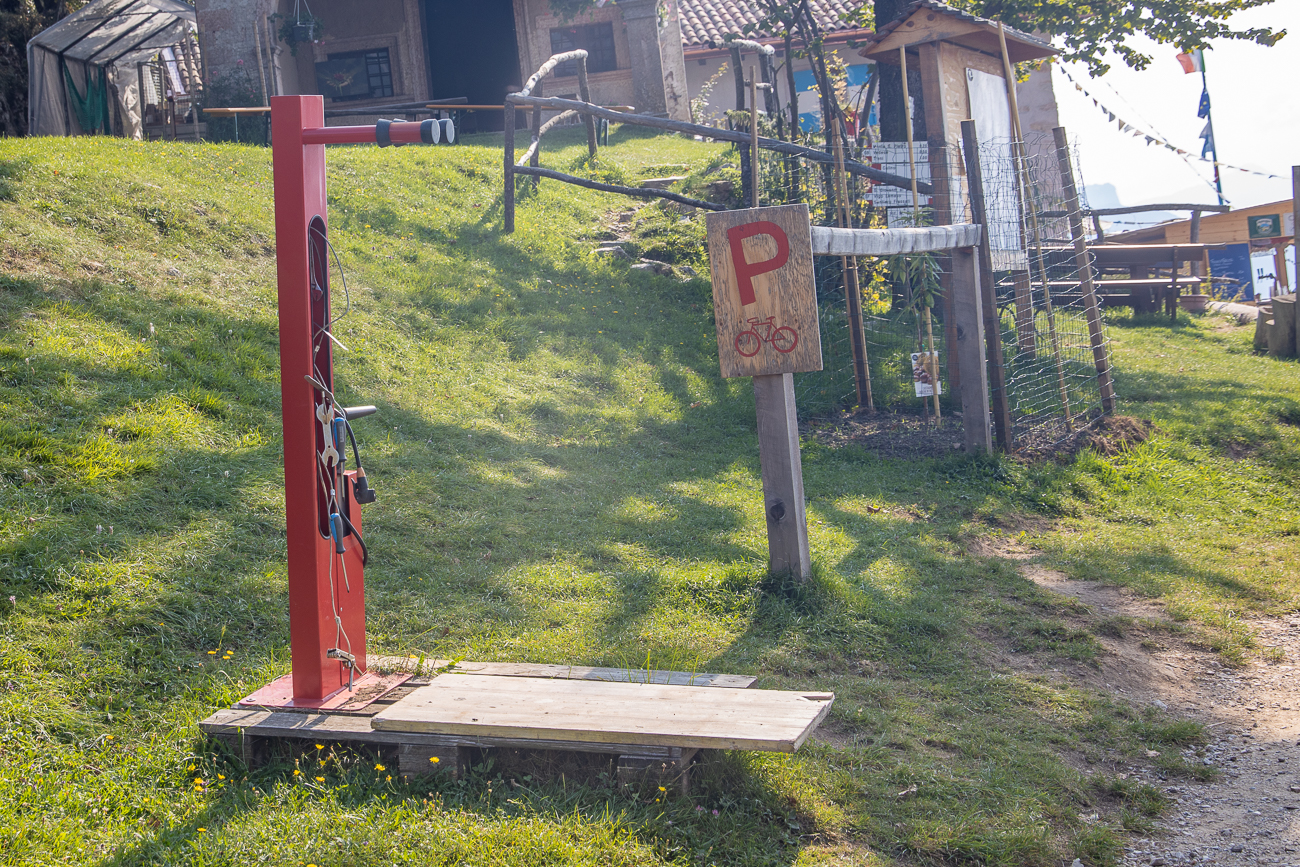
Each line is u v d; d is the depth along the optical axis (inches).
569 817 128.7
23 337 259.4
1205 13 594.6
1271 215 802.2
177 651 168.6
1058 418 390.3
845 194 411.5
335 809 128.6
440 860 117.8
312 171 144.6
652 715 137.8
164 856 116.1
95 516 197.9
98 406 240.2
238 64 706.8
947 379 431.2
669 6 818.2
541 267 467.5
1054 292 550.6
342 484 154.1
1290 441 372.5
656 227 549.0
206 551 198.8
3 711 141.8
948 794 146.9
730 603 213.8
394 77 885.8
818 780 146.8
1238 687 198.4
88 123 699.4
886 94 556.4
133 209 368.2
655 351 421.4
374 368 326.0
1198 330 591.2
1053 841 138.9
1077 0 594.6
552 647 185.6
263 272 368.2
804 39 593.9
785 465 217.8
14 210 333.1
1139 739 173.2
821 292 475.2
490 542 234.5
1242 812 149.3
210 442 245.4
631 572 225.3
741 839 129.9
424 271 419.2
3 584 170.2
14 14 727.7
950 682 190.1
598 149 691.4
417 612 197.0
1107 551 273.0
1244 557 272.7
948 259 400.2
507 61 979.3
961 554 266.4
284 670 167.3
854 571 242.7
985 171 388.5
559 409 345.1
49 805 125.6
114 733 144.2
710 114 928.3
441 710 140.3
